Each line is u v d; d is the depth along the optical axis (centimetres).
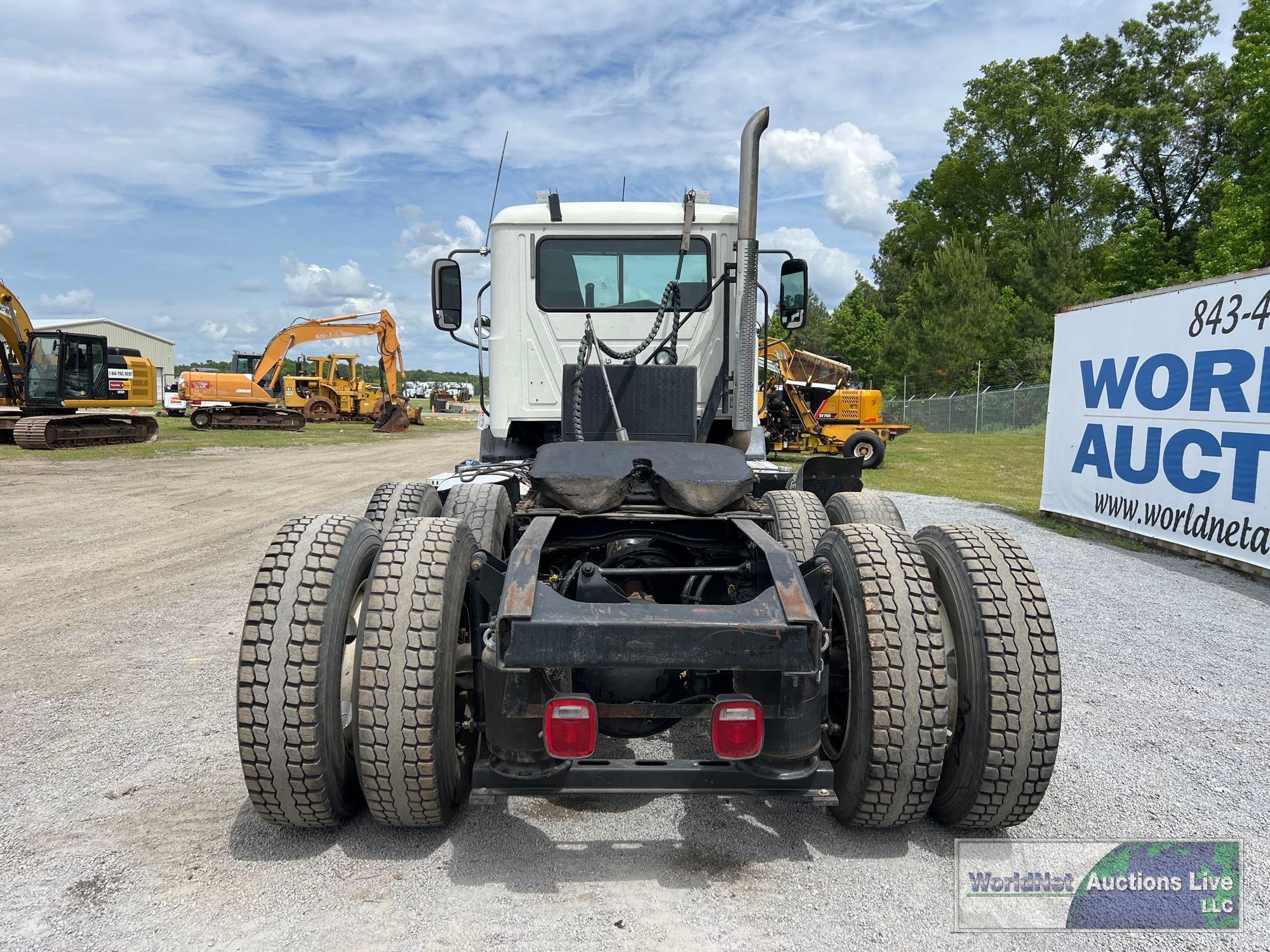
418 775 262
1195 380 830
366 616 266
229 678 457
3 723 392
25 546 851
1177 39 5341
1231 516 781
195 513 1078
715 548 344
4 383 2086
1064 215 4522
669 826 304
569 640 243
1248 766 359
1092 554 858
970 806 281
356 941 235
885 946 236
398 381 3631
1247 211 2527
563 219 572
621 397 468
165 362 7756
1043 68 5688
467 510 420
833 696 306
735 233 577
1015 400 3303
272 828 298
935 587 303
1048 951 235
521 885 265
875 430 2109
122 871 270
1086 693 451
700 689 287
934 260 4984
